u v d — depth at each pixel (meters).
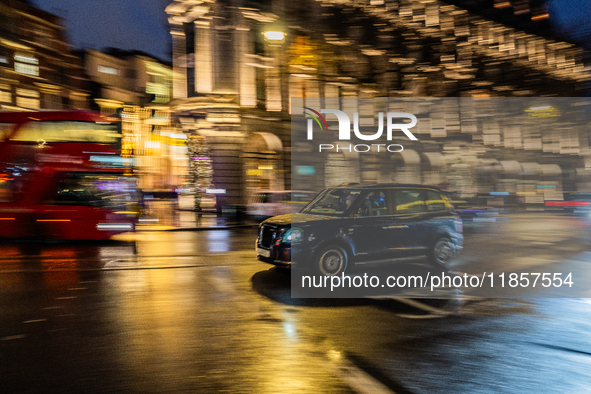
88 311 5.90
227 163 25.67
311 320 5.71
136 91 44.69
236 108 25.41
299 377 3.99
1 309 5.96
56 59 38.09
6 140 12.95
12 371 3.99
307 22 22.44
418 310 6.28
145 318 5.65
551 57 28.53
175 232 17.12
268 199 21.42
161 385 3.78
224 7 25.28
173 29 26.64
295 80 24.25
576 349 4.82
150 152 43.44
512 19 29.00
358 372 4.12
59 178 13.02
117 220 13.42
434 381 3.96
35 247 12.05
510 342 5.02
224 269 9.12
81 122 13.31
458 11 27.81
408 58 24.86
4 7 32.94
